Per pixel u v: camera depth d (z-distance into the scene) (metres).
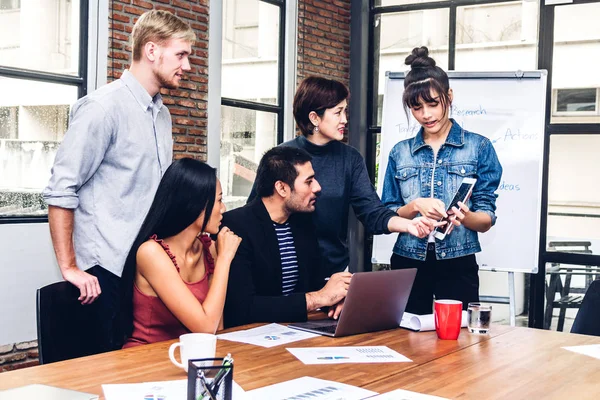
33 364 4.37
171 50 2.71
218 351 1.93
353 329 2.19
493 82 4.63
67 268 2.52
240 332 2.19
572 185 5.75
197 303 2.14
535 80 4.56
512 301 4.52
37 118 4.53
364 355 1.92
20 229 4.28
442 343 2.11
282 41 6.45
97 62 4.77
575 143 5.73
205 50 5.58
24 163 4.47
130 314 2.19
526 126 4.54
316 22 6.65
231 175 6.05
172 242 2.27
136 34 2.72
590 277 5.68
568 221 5.76
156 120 2.83
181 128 5.40
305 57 6.58
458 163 3.35
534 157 4.50
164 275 2.12
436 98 3.21
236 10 6.01
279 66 6.48
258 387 1.58
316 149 3.19
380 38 6.81
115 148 2.66
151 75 2.74
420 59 3.23
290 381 1.63
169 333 2.21
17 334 4.26
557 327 5.79
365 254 6.83
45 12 4.54
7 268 4.20
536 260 4.43
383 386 1.62
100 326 2.16
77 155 2.54
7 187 4.36
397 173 3.54
